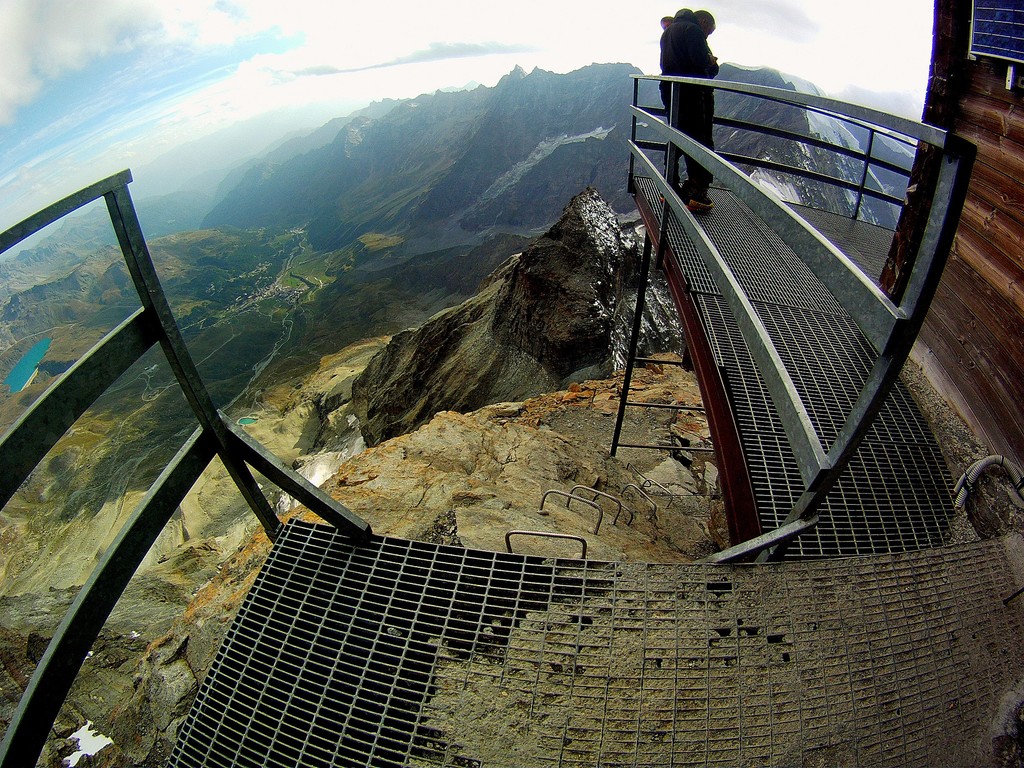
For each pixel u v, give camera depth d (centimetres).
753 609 251
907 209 449
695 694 224
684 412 1598
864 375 475
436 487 593
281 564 292
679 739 213
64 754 1073
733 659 235
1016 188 389
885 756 214
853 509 377
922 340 534
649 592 256
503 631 249
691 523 911
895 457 415
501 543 485
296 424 12719
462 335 5578
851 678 232
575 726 218
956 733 222
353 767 218
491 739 217
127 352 191
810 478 194
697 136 559
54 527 11338
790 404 193
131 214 185
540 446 845
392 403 6016
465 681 234
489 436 844
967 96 442
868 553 350
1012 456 395
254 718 238
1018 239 389
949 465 413
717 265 238
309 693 242
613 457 1251
